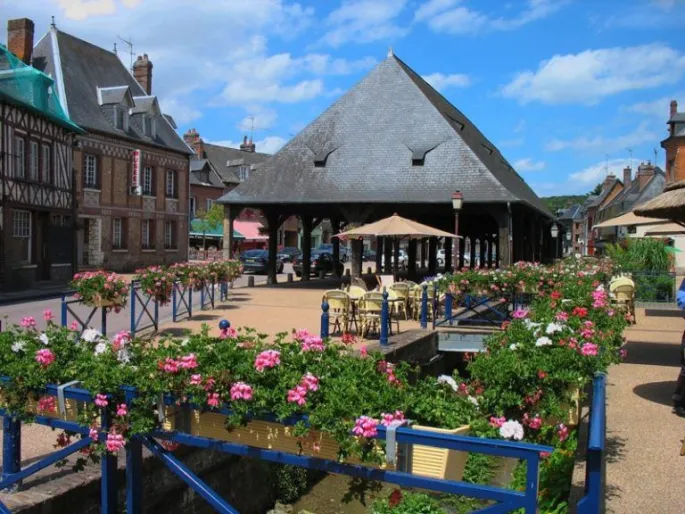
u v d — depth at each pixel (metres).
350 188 20.95
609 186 66.44
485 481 4.88
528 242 27.55
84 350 3.96
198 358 3.38
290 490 7.05
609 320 6.73
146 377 3.38
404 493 5.18
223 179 51.28
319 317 13.76
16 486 4.11
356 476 2.96
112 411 3.52
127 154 30.22
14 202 20.41
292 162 22.52
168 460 3.43
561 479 4.56
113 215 29.36
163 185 33.22
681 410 6.20
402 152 21.56
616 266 19.33
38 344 4.02
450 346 11.21
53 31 29.61
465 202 19.39
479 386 4.80
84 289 9.25
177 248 34.75
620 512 3.86
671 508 3.92
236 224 51.00
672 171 35.50
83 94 29.03
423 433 2.75
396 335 10.70
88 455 3.98
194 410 3.42
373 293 10.86
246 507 6.43
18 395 3.76
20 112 20.84
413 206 20.62
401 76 23.98
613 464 4.71
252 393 3.12
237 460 6.27
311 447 3.09
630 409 6.30
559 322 5.52
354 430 2.83
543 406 4.67
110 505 3.59
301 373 3.27
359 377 3.31
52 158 23.11
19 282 20.62
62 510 4.10
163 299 11.36
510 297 11.24
